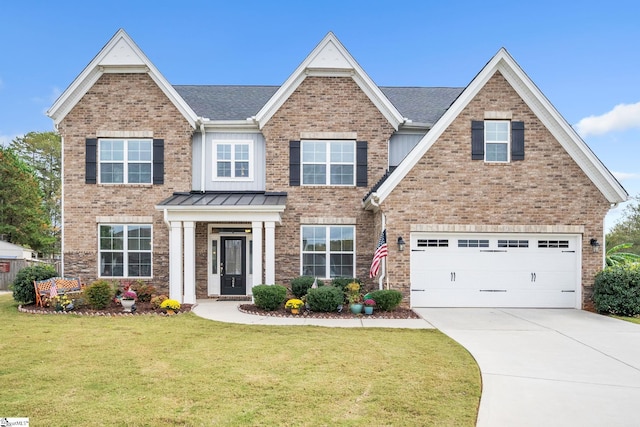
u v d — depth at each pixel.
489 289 15.45
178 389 6.68
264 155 18.27
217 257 18.25
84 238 17.36
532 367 8.13
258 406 6.01
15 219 39.62
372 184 17.62
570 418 5.80
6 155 38.47
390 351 9.16
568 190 15.42
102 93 17.53
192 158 18.17
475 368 7.96
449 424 5.50
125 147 17.61
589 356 8.96
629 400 6.50
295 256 17.41
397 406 6.05
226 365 8.01
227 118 18.58
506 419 5.74
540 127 15.55
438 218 15.29
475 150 15.42
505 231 15.36
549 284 15.48
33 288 15.22
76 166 17.45
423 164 15.36
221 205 15.76
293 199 17.56
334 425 5.41
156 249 17.36
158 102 17.58
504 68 15.64
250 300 17.27
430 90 22.00
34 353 8.83
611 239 46.00
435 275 15.44
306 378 7.26
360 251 17.47
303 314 13.63
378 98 17.64
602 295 14.30
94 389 6.67
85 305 14.49
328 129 17.69
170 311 13.76
